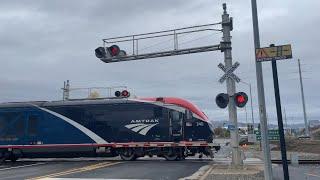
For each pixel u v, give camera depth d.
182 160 32.38
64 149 33.66
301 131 106.62
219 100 19.81
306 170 24.28
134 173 22.38
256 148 55.09
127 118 33.12
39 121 34.19
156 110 32.78
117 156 34.56
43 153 33.94
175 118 32.53
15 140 34.28
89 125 33.56
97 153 33.31
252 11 14.84
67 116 33.94
